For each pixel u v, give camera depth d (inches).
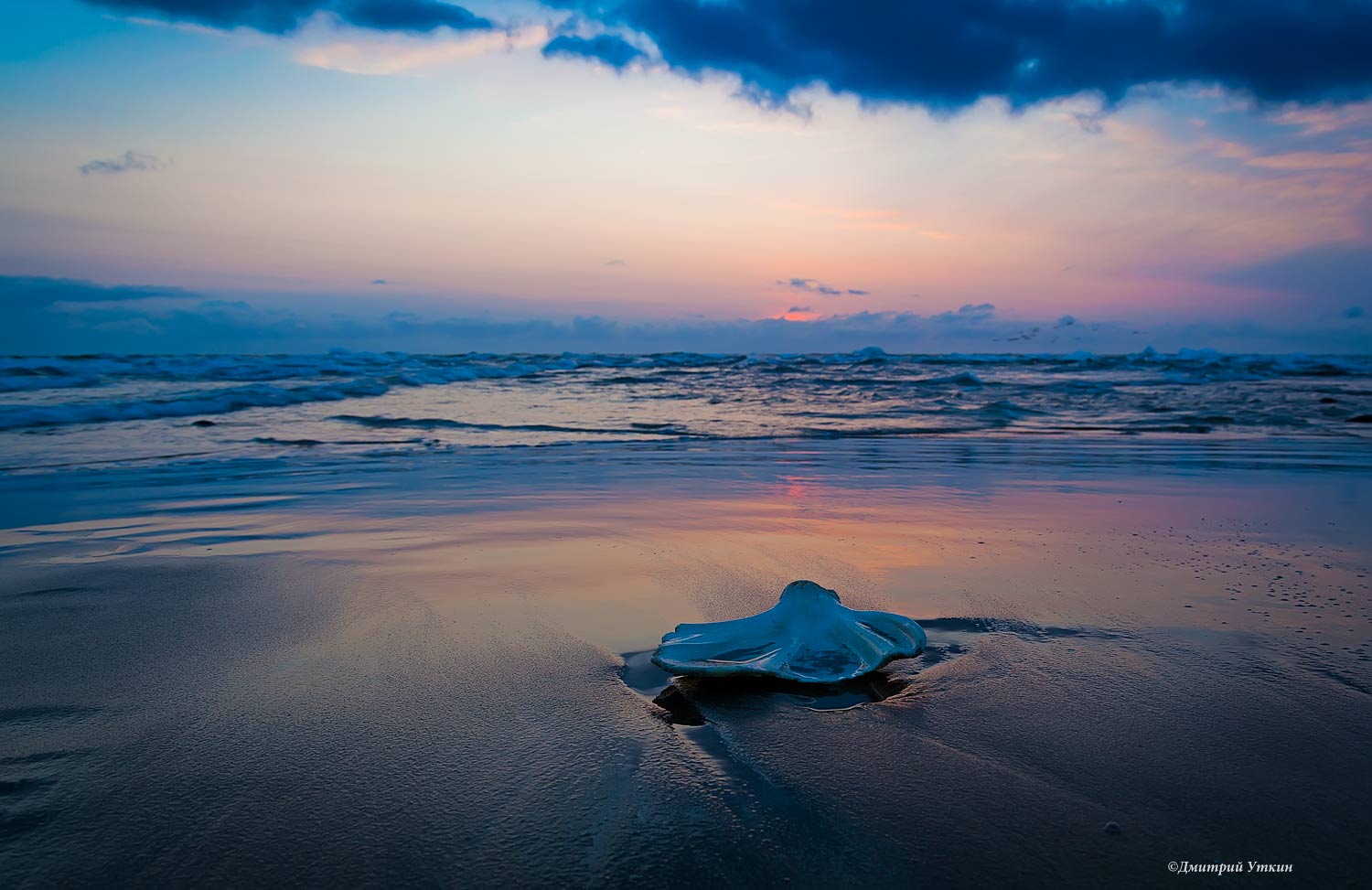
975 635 121.5
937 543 182.5
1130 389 792.3
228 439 389.7
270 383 745.0
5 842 68.1
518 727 90.4
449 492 250.8
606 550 175.8
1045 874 65.0
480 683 102.7
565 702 97.1
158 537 188.1
